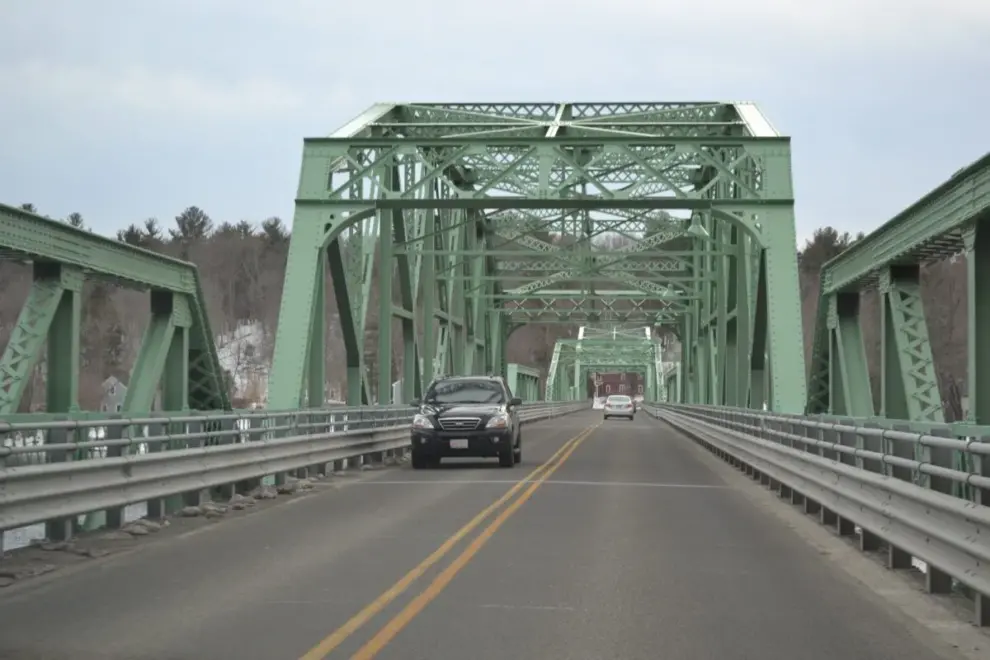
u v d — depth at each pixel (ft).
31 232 46.57
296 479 66.64
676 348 501.97
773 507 56.34
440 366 158.51
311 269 90.58
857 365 70.13
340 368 314.35
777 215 90.17
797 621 28.19
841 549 41.14
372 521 48.52
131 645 24.97
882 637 26.48
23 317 48.98
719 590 32.40
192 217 441.27
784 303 87.71
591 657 24.18
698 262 175.52
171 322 62.59
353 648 24.80
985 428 28.40
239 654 24.17
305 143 94.02
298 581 33.37
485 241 190.39
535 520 48.93
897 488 34.65
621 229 171.32
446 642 25.46
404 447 97.35
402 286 132.98
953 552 29.60
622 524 47.73
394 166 114.62
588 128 101.81
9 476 33.53
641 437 146.41
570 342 379.96
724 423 99.91
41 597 30.76
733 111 116.98
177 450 48.08
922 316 57.41
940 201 48.01
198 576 34.27
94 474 40.09
